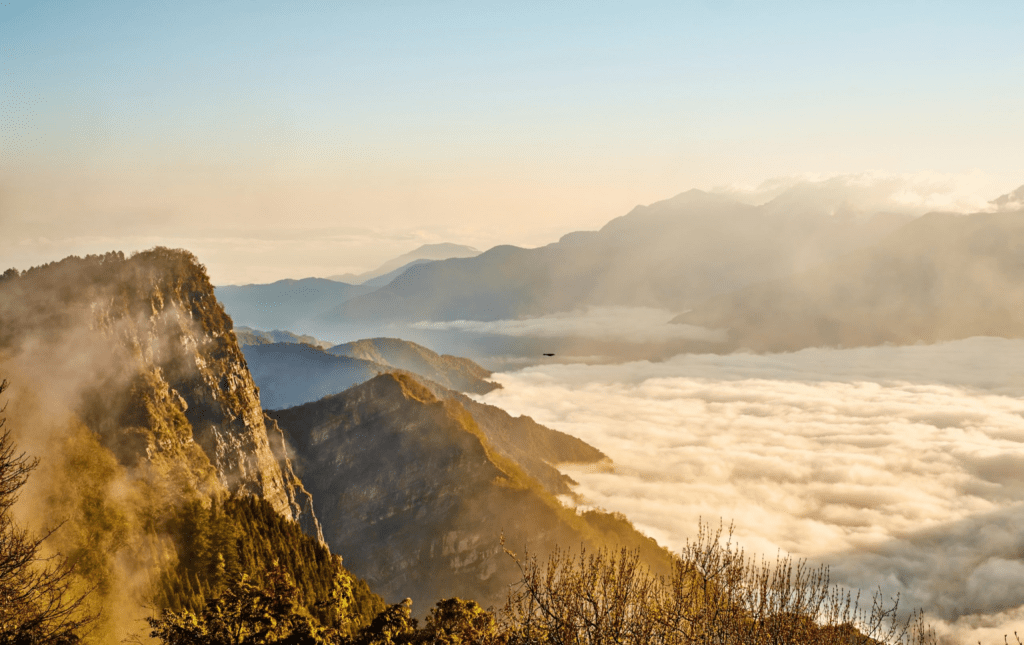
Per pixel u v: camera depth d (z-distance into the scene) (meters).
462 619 52.66
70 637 38.34
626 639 27.80
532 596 29.33
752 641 27.05
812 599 28.44
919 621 29.19
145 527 102.12
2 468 43.28
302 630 50.25
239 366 155.12
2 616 35.75
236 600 50.16
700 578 28.95
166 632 47.91
